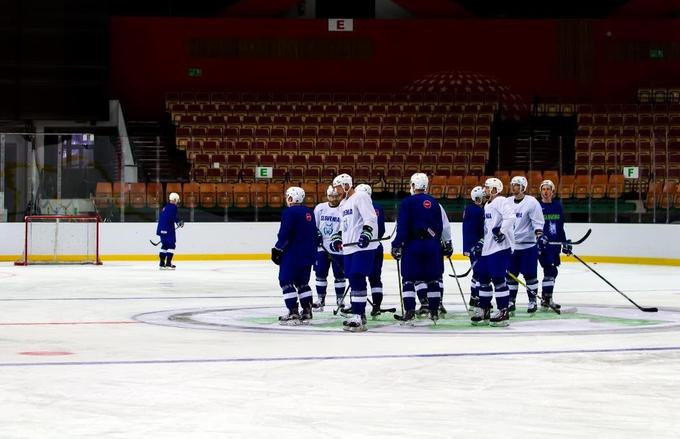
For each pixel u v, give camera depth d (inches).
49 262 1079.6
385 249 1160.8
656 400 262.5
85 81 1302.9
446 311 524.4
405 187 1296.8
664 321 479.8
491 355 347.6
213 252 1157.1
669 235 1013.2
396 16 1498.5
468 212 493.7
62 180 1122.7
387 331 432.5
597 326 456.4
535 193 1247.5
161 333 422.0
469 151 1360.7
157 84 1445.6
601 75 1482.5
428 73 1476.4
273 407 251.3
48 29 1290.6
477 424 232.1
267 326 453.7
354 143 1364.4
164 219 966.4
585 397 266.2
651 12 1501.0
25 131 1325.0
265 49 1464.1
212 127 1375.5
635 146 1353.3
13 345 380.2
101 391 273.7
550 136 1413.6
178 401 259.1
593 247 1091.3
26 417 239.3
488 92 1475.1
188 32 1453.0
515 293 515.5
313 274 873.5
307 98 1444.4
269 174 1196.5
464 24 1476.4
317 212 534.0
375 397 265.3
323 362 329.7
